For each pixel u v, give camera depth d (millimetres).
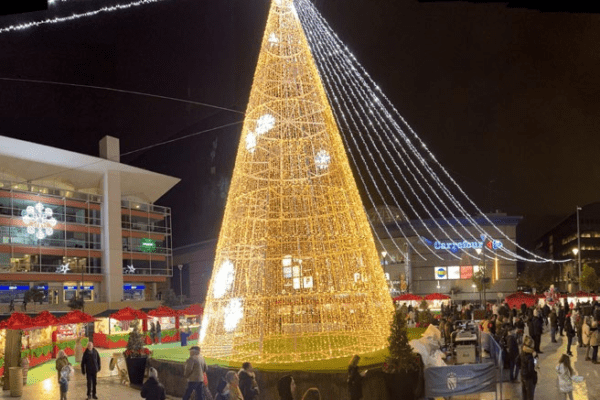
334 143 17859
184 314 42656
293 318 16766
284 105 17578
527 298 43219
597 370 19359
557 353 24641
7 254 65938
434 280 86938
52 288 70125
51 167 72500
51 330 35000
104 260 76250
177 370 16609
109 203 77625
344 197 17438
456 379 12781
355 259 17312
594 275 73625
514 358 17141
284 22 18219
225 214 18141
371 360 15398
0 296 64500
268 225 17266
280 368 14742
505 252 86375
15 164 69000
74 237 73562
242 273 17406
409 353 13055
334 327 17906
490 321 22281
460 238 87125
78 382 22609
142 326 42688
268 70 17969
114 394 18859
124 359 21359
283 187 17250
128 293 80062
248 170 17766
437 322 29969
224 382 10609
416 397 12914
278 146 17500
